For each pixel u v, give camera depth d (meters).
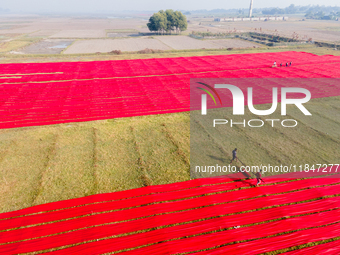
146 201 13.56
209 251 10.79
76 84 33.53
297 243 11.12
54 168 16.36
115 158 17.44
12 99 28.06
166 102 27.69
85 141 19.69
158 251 10.78
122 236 11.52
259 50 60.62
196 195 14.01
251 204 13.34
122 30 126.38
